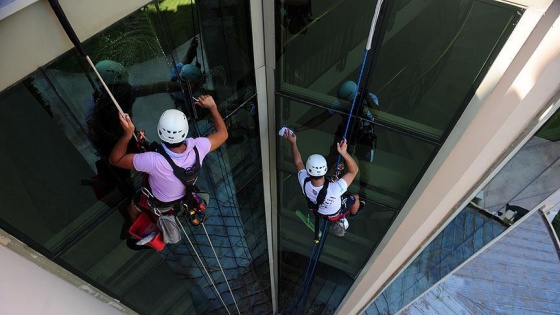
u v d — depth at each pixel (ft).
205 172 26.84
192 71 20.76
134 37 16.37
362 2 18.07
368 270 36.50
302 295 52.01
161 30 17.52
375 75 20.97
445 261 33.83
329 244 37.76
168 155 16.31
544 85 16.25
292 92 24.61
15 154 14.94
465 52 17.76
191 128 23.52
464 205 25.64
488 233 28.48
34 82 13.96
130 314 29.35
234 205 33.04
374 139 24.56
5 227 16.35
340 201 25.08
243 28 21.84
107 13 14.60
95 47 15.03
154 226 20.68
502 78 17.56
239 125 26.94
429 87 20.10
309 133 26.89
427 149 23.34
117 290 26.27
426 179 24.49
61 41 13.73
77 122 16.24
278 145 29.53
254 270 44.91
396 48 19.26
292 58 22.58
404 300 45.57
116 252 23.70
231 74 23.54
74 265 21.15
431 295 60.54
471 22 16.70
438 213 26.08
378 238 32.96
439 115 21.08
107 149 18.30
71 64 14.64
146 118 19.60
